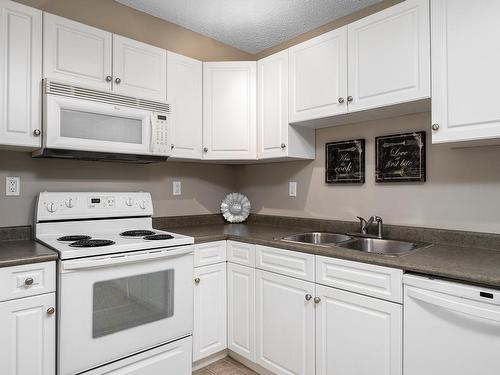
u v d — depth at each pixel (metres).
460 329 1.24
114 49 2.03
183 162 2.78
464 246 1.75
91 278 1.61
